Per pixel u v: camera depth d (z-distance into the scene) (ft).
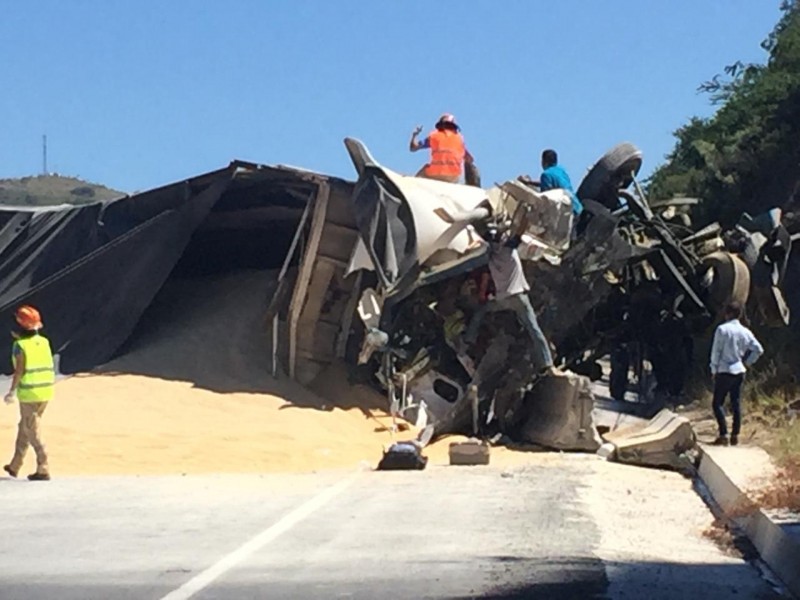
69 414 61.36
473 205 67.97
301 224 71.41
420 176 74.84
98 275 72.69
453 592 25.88
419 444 54.08
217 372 70.03
